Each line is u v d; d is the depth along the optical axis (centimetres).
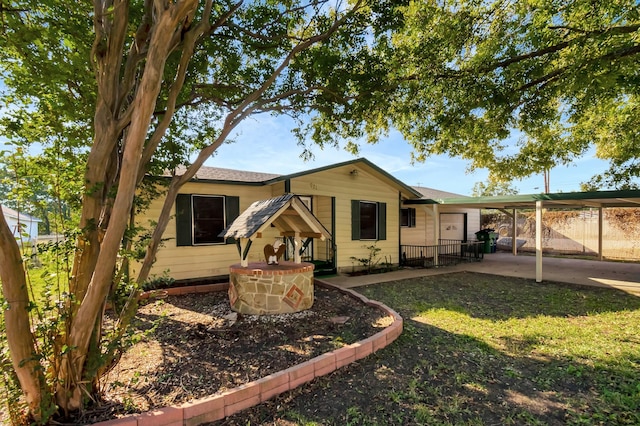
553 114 624
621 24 465
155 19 270
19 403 232
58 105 313
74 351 238
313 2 515
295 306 541
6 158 229
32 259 225
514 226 1608
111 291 283
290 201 535
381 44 545
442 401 287
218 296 672
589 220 1544
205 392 287
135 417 232
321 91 600
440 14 588
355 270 1084
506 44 554
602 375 336
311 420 258
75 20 329
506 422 257
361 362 363
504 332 469
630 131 806
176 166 605
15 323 217
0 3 271
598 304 628
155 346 393
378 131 823
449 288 792
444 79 602
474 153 1117
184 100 548
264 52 578
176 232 796
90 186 248
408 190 1222
